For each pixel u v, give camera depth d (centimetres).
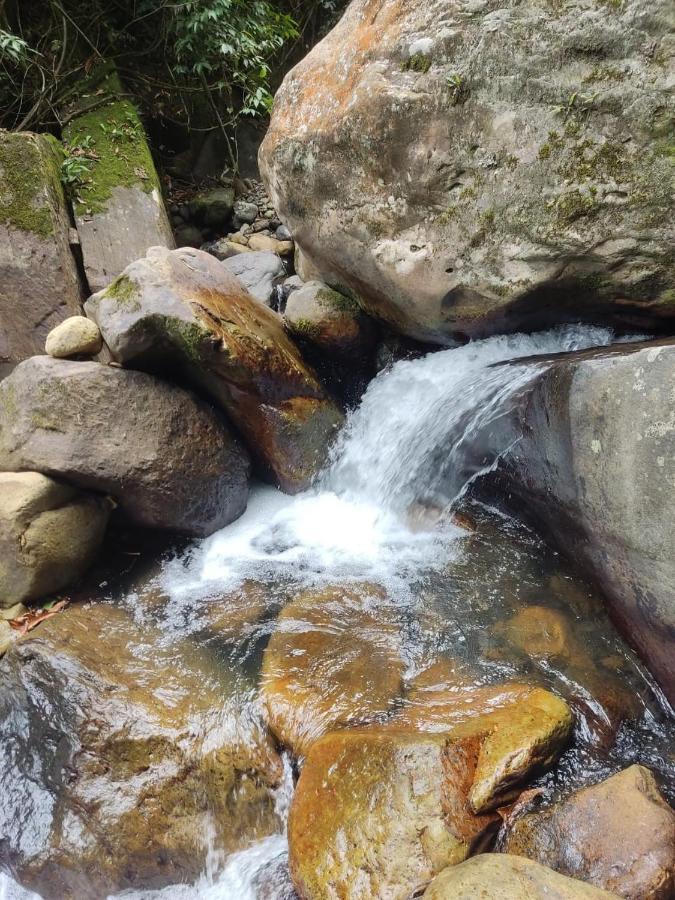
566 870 183
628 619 241
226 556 345
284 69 732
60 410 312
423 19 306
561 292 317
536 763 205
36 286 454
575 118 280
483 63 290
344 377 421
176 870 233
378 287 363
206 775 238
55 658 271
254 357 345
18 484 302
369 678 254
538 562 298
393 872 185
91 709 255
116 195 525
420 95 305
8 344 448
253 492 390
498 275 318
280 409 365
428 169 314
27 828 246
